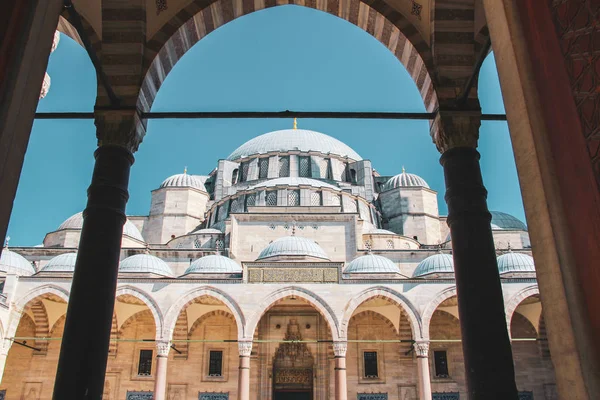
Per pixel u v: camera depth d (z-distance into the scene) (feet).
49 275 128.06
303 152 222.07
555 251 15.92
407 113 38.88
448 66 38.60
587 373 14.49
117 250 34.60
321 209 172.04
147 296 125.29
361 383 137.08
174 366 138.62
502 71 18.89
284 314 142.92
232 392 136.87
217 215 195.62
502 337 32.01
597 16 14.97
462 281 33.63
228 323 143.54
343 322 122.62
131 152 37.52
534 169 16.94
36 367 137.39
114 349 139.64
